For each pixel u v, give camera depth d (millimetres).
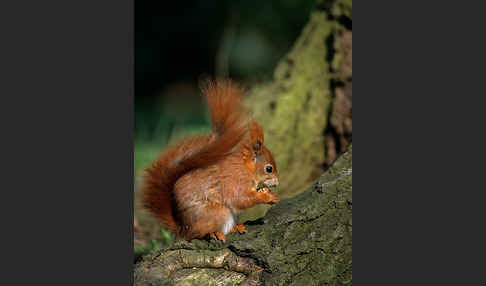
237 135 6484
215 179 6441
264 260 5523
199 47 23031
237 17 21766
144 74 22438
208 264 5621
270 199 6484
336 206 6020
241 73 20125
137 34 23234
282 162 9852
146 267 5629
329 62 10094
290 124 10070
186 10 23438
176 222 6492
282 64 10859
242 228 6105
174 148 6750
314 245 5789
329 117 9781
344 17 10008
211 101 6562
